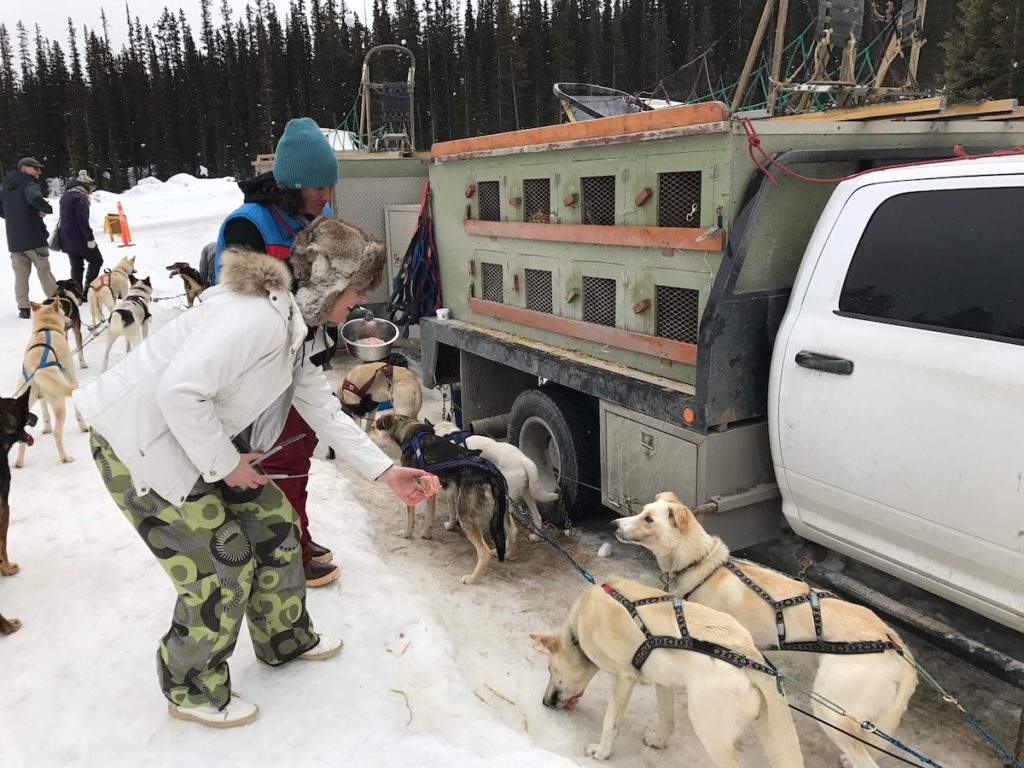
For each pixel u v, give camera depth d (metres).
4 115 52.81
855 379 2.78
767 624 2.66
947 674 3.15
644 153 3.51
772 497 3.41
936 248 2.63
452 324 5.42
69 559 4.02
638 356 3.79
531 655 3.39
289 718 2.76
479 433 5.55
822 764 2.70
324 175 3.27
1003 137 3.85
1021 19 22.06
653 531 2.94
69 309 9.44
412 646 3.26
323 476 5.32
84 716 2.77
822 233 3.05
